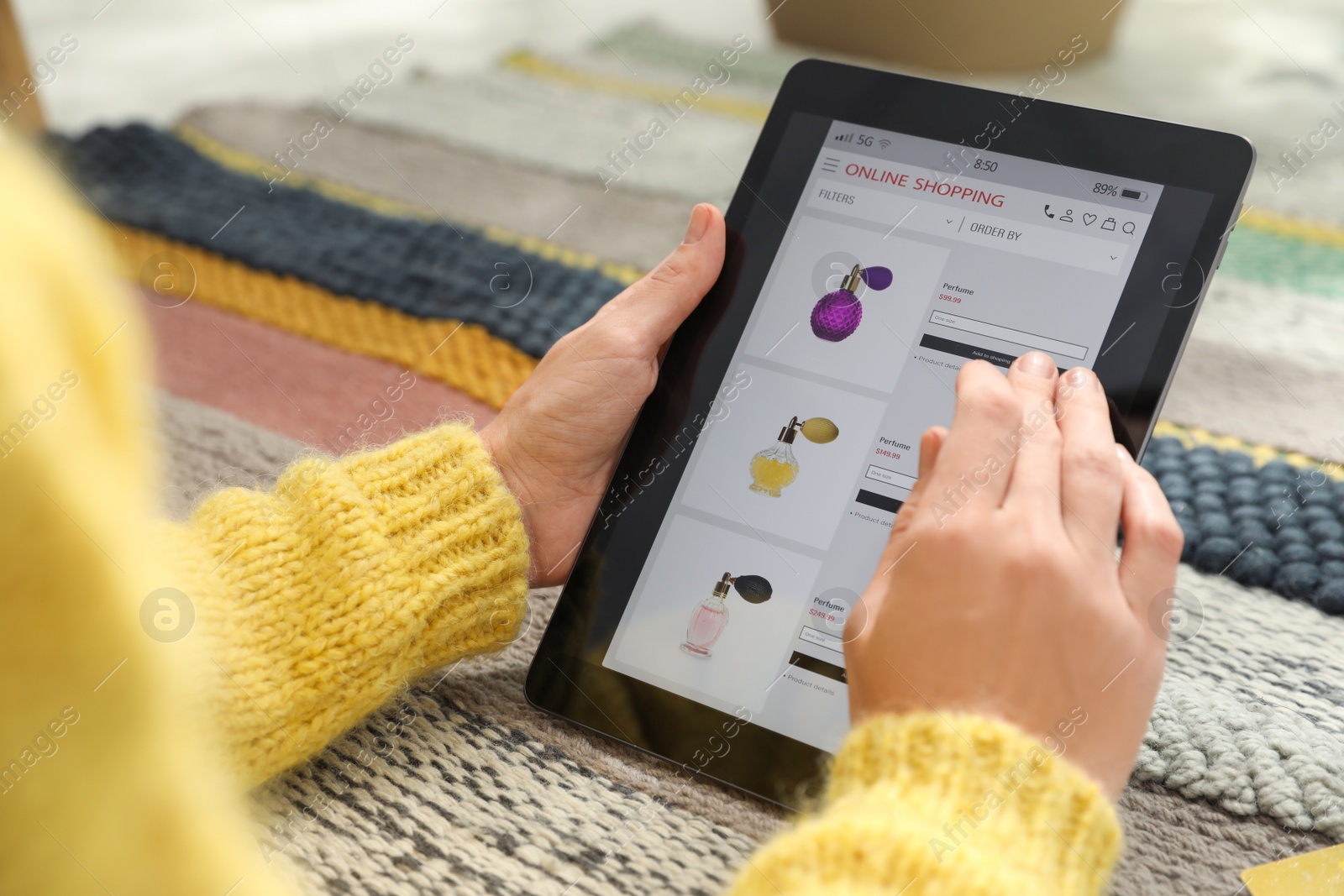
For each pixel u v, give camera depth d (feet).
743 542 1.50
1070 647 1.17
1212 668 1.49
